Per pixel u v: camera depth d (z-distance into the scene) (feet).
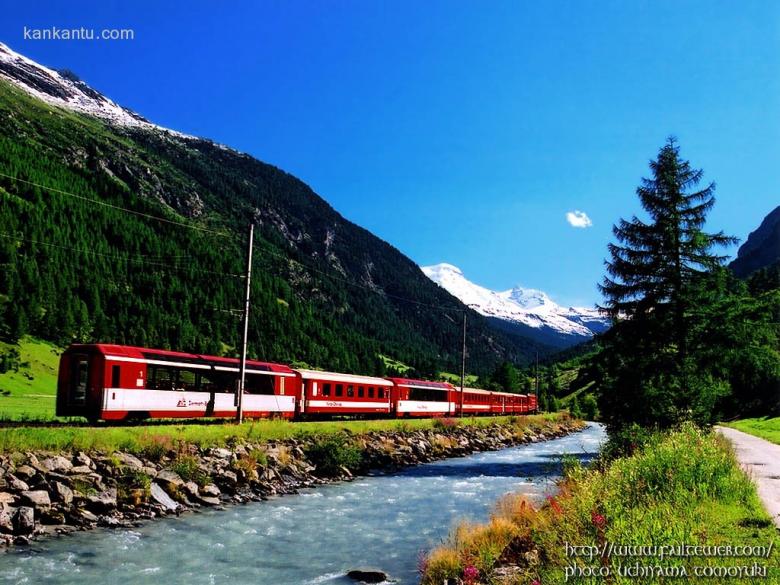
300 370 128.98
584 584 22.06
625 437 70.23
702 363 95.81
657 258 104.78
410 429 140.05
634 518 28.58
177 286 627.05
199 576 42.39
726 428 158.92
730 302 97.30
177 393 95.20
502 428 190.19
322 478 90.22
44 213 623.36
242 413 100.99
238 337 582.76
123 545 49.03
